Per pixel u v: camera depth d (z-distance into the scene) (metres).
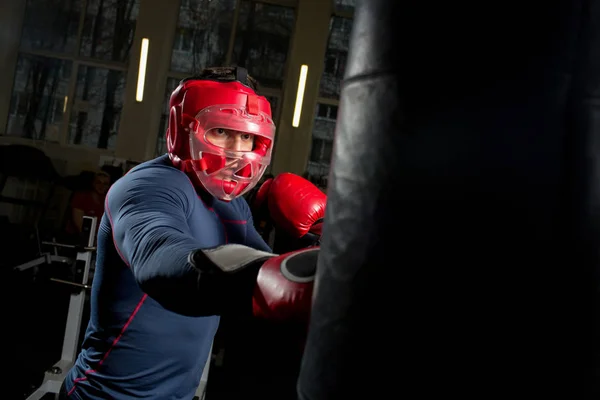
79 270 2.47
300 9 7.04
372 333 0.35
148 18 7.02
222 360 4.15
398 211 0.34
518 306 0.32
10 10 6.92
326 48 7.16
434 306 0.33
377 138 0.36
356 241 0.37
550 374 0.32
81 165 6.99
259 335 4.93
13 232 6.34
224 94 1.15
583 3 0.33
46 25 7.08
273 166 7.06
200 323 1.20
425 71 0.34
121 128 6.97
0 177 6.69
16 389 3.05
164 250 0.67
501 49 0.33
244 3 7.19
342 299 0.37
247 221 1.36
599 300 0.32
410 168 0.34
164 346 1.15
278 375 4.06
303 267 0.52
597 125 0.33
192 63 7.18
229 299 0.54
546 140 0.33
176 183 1.04
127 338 1.12
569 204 0.32
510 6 0.33
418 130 0.34
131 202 0.89
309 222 1.48
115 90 7.13
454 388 0.33
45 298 5.07
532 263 0.32
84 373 1.17
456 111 0.33
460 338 0.33
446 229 0.33
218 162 1.15
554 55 0.33
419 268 0.34
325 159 7.19
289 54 7.17
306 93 7.04
